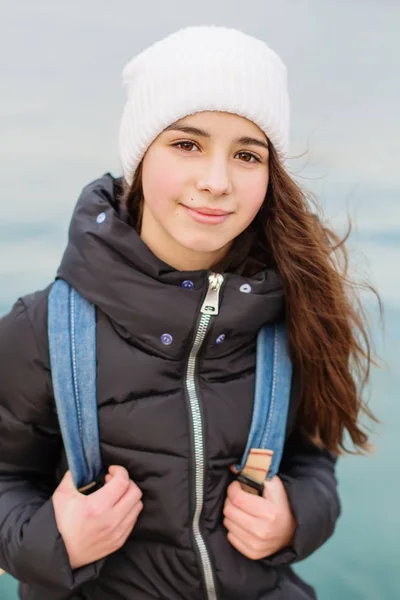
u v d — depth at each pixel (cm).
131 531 129
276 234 137
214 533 129
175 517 125
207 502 128
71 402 123
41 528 122
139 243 123
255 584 131
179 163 119
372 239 260
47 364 125
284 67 129
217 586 127
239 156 122
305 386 145
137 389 125
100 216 127
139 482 127
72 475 126
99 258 124
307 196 143
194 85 116
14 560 123
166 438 125
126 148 130
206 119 117
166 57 120
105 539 122
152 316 123
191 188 118
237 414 130
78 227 128
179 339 126
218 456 128
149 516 127
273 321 141
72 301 126
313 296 139
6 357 127
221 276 126
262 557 129
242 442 131
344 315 143
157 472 125
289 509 133
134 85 128
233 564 129
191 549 126
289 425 140
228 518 128
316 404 145
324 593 181
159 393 127
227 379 132
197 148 119
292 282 138
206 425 127
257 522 127
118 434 125
